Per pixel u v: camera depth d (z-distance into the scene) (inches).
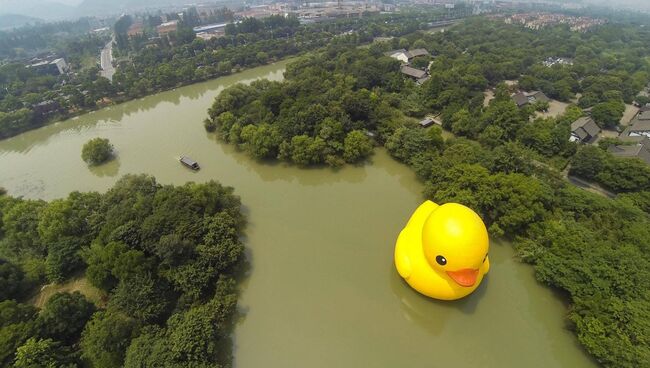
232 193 1984.5
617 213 1614.2
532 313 1371.8
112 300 1257.4
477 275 1208.8
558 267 1353.3
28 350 1053.8
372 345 1280.8
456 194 1744.6
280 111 2677.2
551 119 2596.0
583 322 1187.9
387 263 1610.5
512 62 4079.7
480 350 1262.3
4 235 1776.6
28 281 1451.8
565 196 1747.0
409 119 2871.6
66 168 2522.1
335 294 1467.8
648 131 2559.1
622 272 1259.2
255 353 1253.7
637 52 4992.6
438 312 1389.0
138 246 1466.5
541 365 1208.8
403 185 2186.3
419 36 5674.2
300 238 1765.5
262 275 1557.6
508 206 1641.2
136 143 2797.7
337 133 2354.8
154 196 1756.9
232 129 2586.1
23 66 4544.8
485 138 2436.0
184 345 1067.3
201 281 1334.9
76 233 1631.4
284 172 2337.6
